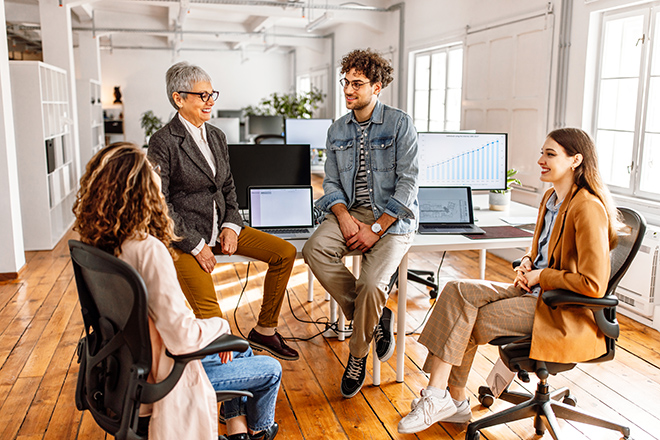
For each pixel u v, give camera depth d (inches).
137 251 61.4
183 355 61.7
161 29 449.1
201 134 102.3
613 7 161.6
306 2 316.8
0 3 180.5
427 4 283.0
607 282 79.7
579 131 87.2
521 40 204.8
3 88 180.7
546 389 90.7
